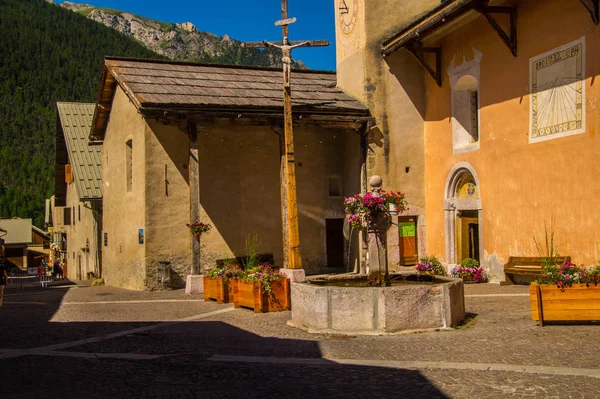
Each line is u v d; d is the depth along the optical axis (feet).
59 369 25.44
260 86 68.39
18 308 48.65
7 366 26.09
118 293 59.21
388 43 65.26
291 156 54.19
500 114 53.93
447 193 62.80
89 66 451.12
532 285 31.65
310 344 29.71
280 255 68.08
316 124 63.77
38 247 222.69
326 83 73.61
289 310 41.81
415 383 21.67
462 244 61.67
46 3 515.50
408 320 31.42
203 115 57.31
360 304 31.78
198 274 56.90
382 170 65.62
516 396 19.58
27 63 413.39
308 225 70.03
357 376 23.03
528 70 50.26
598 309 30.40
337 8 72.38
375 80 66.13
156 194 61.67
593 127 43.73
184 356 27.91
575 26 45.21
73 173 90.02
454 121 61.67
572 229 45.80
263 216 67.46
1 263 42.63
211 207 64.59
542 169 48.83
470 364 23.95
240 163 66.64
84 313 44.29
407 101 66.90
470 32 58.03
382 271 36.19
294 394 21.03
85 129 98.84
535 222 49.65
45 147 362.12
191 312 43.34
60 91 406.62
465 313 36.52
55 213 147.74
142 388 22.25
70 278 123.13
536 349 25.94
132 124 65.72
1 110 370.73
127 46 503.61
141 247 61.98
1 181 323.37
